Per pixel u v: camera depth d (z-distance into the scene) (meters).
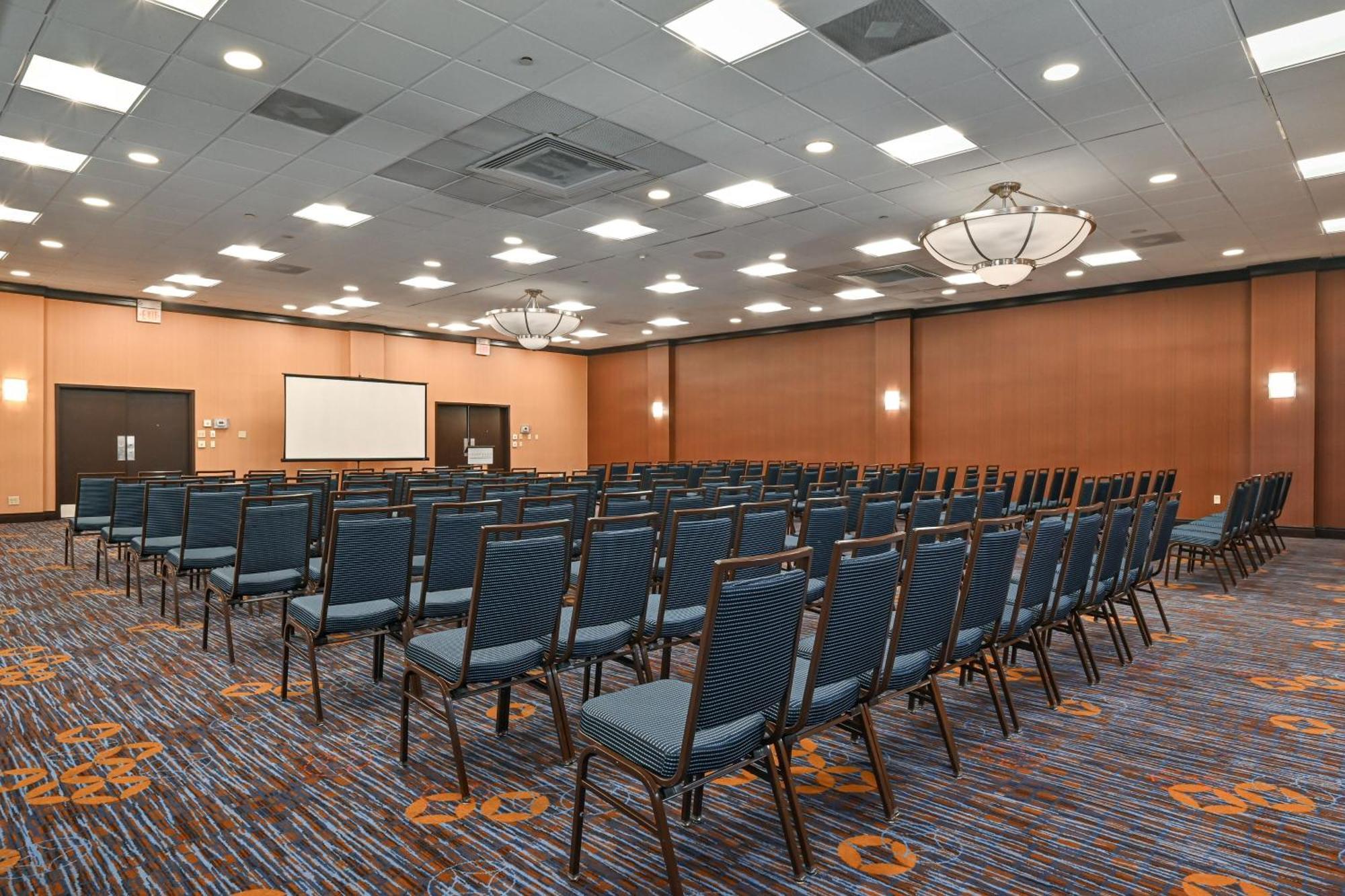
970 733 3.44
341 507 3.47
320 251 9.95
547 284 12.06
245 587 4.34
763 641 2.10
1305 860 2.39
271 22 4.56
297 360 15.15
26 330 12.05
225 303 13.74
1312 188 7.52
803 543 4.26
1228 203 7.98
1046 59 5.01
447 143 6.38
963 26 4.62
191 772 3.01
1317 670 4.37
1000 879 2.29
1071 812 2.70
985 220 6.32
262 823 2.61
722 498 5.47
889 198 7.83
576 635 3.16
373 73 5.19
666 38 4.77
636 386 19.25
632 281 11.87
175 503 6.07
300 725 3.50
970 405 13.80
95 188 7.44
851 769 3.07
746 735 2.22
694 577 3.57
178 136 6.23
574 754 3.14
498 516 3.97
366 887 2.24
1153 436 11.88
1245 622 5.53
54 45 4.81
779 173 7.08
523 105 5.68
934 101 5.61
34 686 4.04
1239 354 11.16
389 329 16.44
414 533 3.69
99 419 12.99
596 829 2.58
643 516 3.25
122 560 8.16
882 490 8.70
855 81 5.30
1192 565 7.59
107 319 12.94
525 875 2.30
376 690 4.00
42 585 6.76
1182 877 2.30
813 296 13.07
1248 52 4.93
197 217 8.44
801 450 16.11
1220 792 2.86
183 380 13.73
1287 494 10.09
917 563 2.65
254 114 5.83
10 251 9.93
